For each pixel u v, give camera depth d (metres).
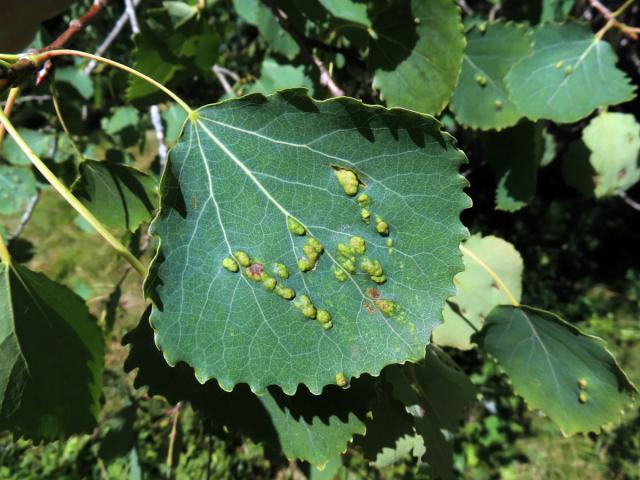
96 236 0.70
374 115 0.08
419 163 0.09
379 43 0.13
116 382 0.45
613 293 0.62
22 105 0.27
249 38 0.41
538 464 0.41
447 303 0.15
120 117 0.27
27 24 0.16
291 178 0.09
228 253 0.09
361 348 0.09
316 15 0.15
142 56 0.14
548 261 0.63
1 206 0.24
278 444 0.10
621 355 0.51
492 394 0.46
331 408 0.10
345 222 0.09
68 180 0.25
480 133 0.17
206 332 0.08
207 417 0.10
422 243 0.09
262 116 0.09
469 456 0.42
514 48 0.14
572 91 0.14
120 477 0.37
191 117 0.09
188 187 0.09
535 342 0.12
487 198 0.51
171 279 0.08
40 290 0.10
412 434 0.12
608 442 0.42
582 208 0.67
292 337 0.09
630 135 0.16
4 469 0.38
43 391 0.10
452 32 0.12
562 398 0.12
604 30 0.14
